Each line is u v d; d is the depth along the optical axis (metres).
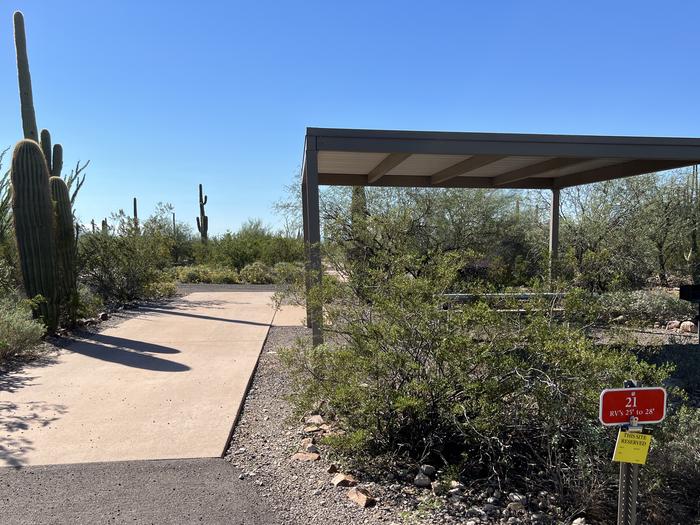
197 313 12.05
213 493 3.66
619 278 4.93
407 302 4.08
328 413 5.07
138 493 3.65
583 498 3.52
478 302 4.09
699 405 5.75
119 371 6.82
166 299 14.80
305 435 4.73
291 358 4.78
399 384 4.23
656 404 2.79
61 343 8.55
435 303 4.11
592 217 15.79
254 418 5.22
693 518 3.56
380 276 4.46
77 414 5.18
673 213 17.05
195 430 4.77
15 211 8.74
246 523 3.30
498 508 3.58
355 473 4.00
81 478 3.86
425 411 4.02
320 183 10.86
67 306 9.64
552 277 5.02
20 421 4.98
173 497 3.60
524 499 3.67
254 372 6.96
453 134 7.17
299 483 3.82
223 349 8.19
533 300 4.23
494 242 16.52
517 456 4.12
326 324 4.73
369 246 6.01
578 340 3.86
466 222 16.38
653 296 10.80
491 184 11.48
